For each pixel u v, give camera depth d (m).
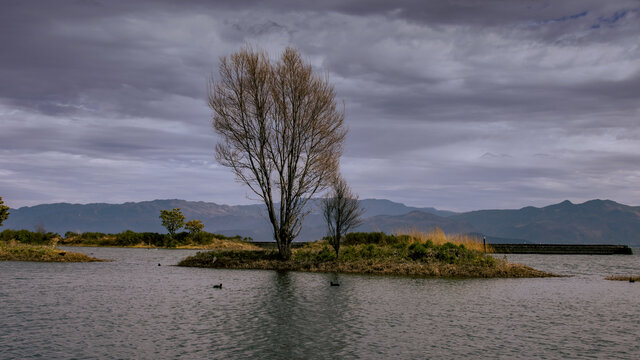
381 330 11.40
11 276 22.78
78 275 24.19
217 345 9.77
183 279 23.08
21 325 11.43
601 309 14.87
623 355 9.32
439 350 9.57
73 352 9.08
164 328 11.35
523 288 20.56
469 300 16.62
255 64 32.56
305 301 15.92
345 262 29.98
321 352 9.33
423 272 26.94
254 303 15.38
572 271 31.80
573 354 9.36
